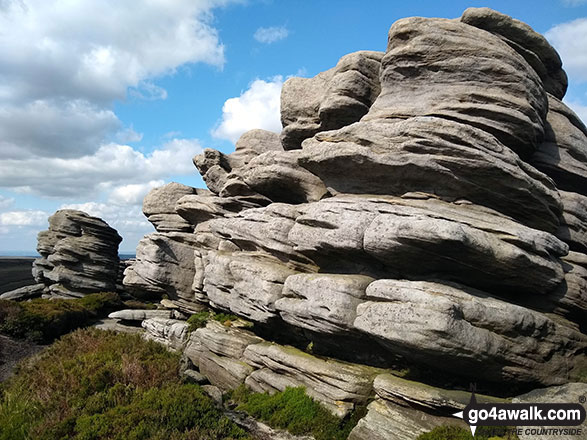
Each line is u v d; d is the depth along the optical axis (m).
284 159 26.48
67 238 52.19
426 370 17.38
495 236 17.28
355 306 18.38
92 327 37.50
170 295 36.31
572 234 21.88
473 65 20.97
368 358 19.38
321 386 19.00
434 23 21.70
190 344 28.36
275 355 21.88
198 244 35.81
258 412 19.70
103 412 19.84
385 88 22.92
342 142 20.97
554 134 24.31
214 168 38.25
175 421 18.83
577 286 18.59
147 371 24.69
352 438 16.41
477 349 14.99
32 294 55.19
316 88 29.91
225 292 27.48
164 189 43.88
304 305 19.88
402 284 16.70
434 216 17.64
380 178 20.48
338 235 19.62
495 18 23.23
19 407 20.72
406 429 15.54
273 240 24.22
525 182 18.36
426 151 18.59
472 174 18.30
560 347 17.19
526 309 16.59
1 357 29.84
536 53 24.52
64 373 24.08
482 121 20.23
